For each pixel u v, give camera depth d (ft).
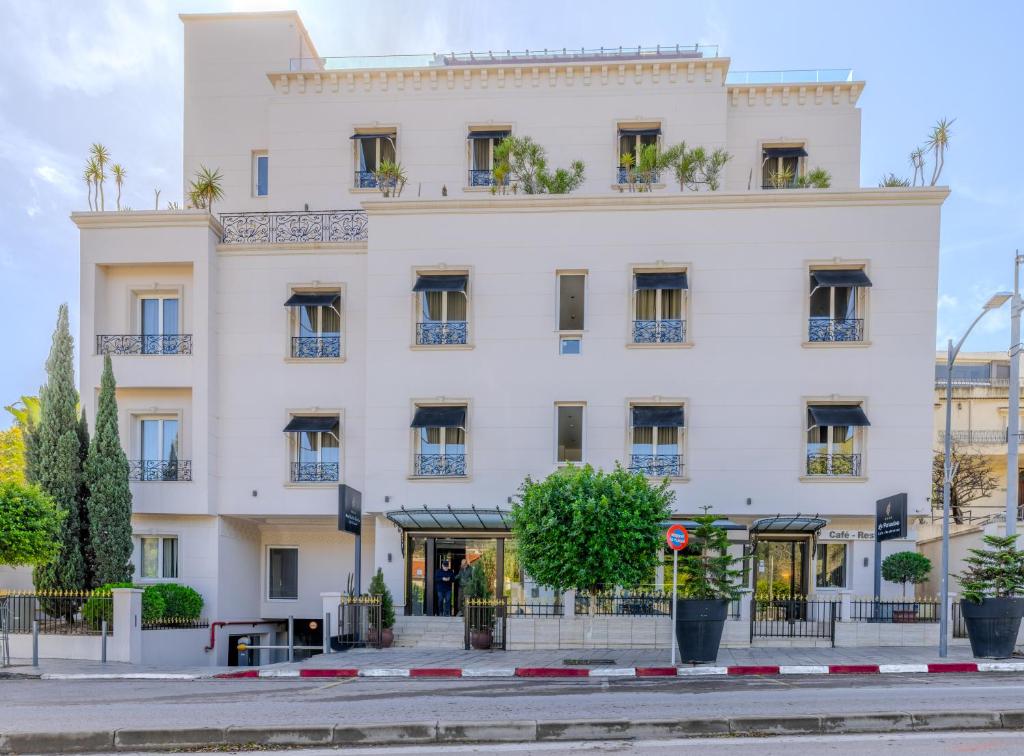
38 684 45.03
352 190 82.58
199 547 72.08
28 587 70.69
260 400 73.87
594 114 81.05
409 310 71.77
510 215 71.67
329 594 64.34
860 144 82.53
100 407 66.64
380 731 28.25
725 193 69.97
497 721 28.78
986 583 51.39
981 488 112.06
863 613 65.05
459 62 84.33
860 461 68.23
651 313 71.56
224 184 86.53
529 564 53.57
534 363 70.64
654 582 62.85
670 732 28.73
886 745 26.78
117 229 73.26
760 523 66.18
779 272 69.51
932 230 68.59
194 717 31.60
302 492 73.00
